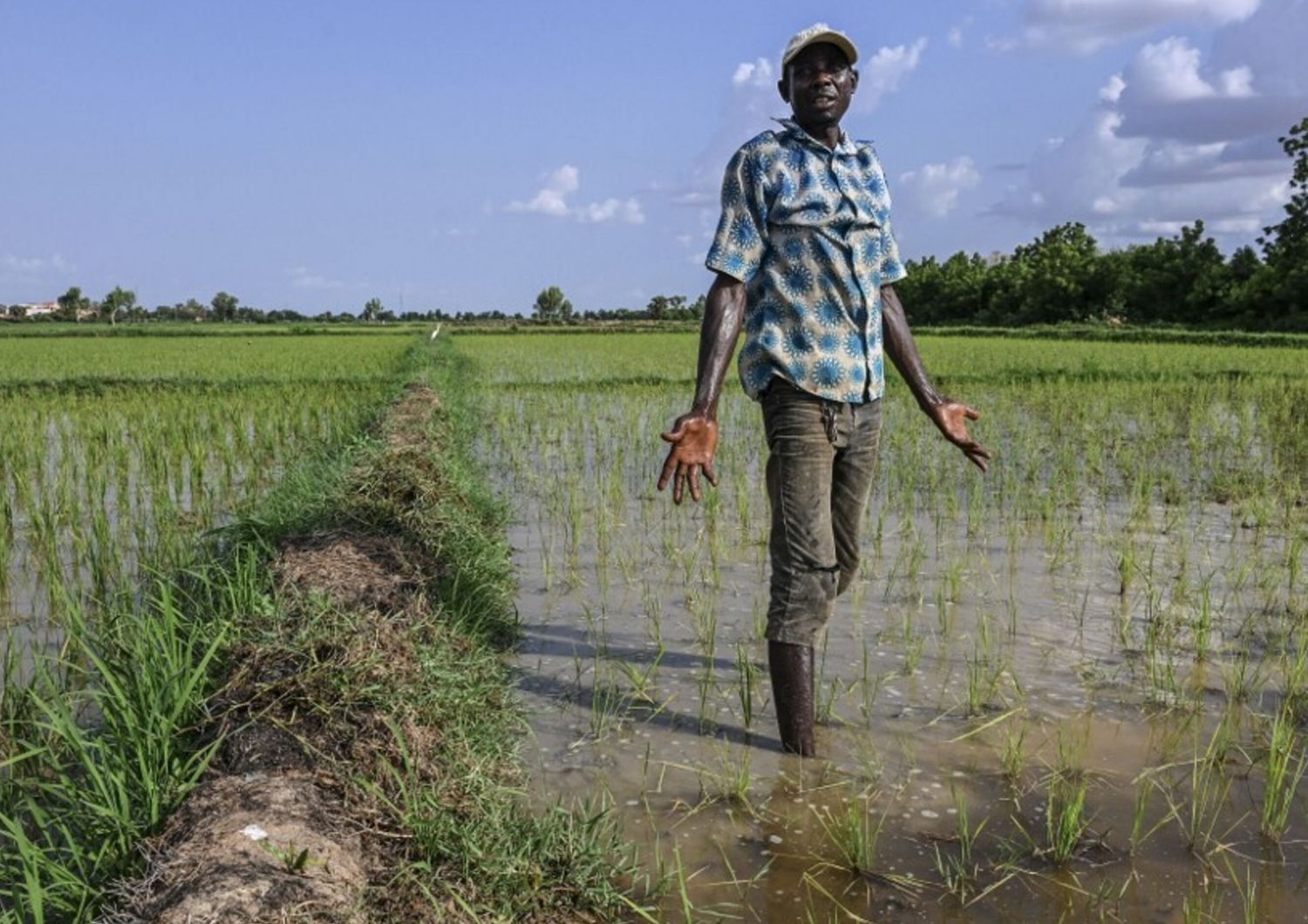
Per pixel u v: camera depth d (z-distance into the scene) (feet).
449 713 10.25
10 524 20.80
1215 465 28.48
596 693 12.44
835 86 10.88
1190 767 10.67
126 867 7.52
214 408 40.22
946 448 30.86
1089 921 8.10
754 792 10.25
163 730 8.70
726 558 19.27
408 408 31.12
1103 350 78.95
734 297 10.87
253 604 11.67
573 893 8.30
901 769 10.73
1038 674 13.28
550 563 19.01
